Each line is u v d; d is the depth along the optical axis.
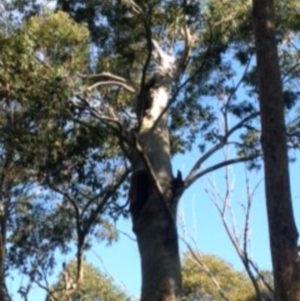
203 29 22.08
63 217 22.36
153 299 18.62
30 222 22.08
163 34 22.58
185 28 21.97
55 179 20.08
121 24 21.39
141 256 19.36
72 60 18.41
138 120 20.41
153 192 19.58
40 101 17.33
